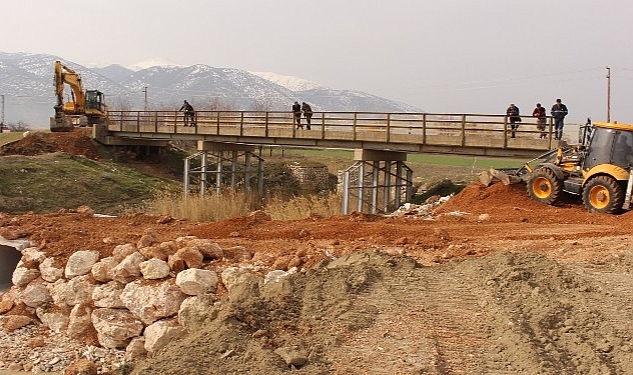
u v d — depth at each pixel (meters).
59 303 11.10
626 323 7.49
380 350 7.04
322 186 42.03
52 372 9.71
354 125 26.67
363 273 8.73
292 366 6.83
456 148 23.66
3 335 10.90
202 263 10.41
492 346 7.05
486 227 13.83
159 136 37.41
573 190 16.41
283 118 30.19
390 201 27.88
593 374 6.52
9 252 13.29
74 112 44.84
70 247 11.88
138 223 14.29
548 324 7.43
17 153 37.06
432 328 7.42
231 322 7.65
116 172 35.81
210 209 21.17
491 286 8.26
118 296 10.49
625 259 9.57
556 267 8.79
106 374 8.92
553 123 21.42
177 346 7.45
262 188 35.25
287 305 8.11
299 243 11.47
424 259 10.05
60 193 30.47
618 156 15.60
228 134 32.16
